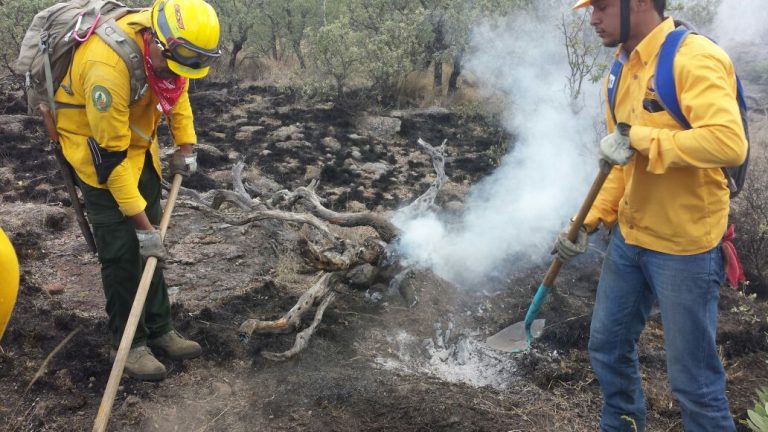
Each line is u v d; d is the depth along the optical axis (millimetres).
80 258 4805
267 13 10227
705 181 2348
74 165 2996
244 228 5355
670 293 2443
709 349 2459
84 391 3256
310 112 8695
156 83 2945
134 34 2859
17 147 7082
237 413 3158
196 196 5422
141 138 3164
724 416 2477
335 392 3273
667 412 3324
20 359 3434
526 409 3268
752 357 3885
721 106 2137
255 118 8516
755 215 5133
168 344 3504
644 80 2359
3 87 8945
